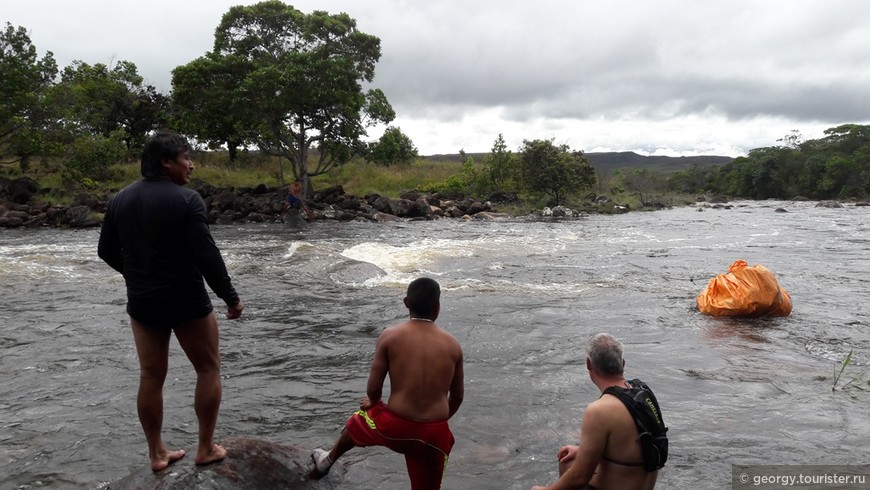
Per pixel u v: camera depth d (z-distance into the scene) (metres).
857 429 4.53
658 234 19.88
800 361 6.28
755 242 17.47
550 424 4.68
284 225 22.92
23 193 25.30
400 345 3.29
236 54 28.52
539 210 30.80
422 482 3.34
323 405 5.09
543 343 6.98
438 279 11.09
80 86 34.12
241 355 6.48
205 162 36.94
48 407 4.97
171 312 3.25
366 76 29.69
